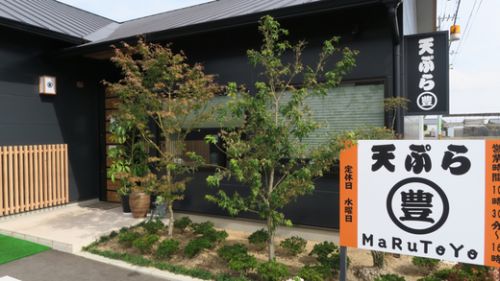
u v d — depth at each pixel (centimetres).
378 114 473
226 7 746
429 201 262
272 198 374
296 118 362
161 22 774
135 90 477
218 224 583
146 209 614
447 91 460
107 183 762
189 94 477
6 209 575
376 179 280
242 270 368
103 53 682
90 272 401
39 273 398
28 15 692
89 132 752
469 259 251
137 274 395
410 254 268
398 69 468
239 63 565
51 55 672
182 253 440
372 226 280
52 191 653
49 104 676
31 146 617
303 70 515
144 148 534
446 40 459
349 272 380
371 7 452
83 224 566
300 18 507
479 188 249
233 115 412
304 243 448
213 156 584
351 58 389
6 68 607
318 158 369
